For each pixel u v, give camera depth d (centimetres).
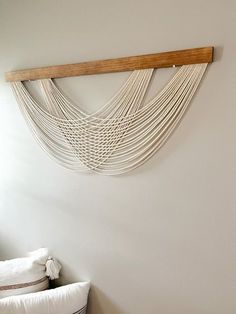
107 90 140
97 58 142
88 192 151
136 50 132
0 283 154
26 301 145
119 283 146
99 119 142
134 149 135
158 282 135
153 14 126
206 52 114
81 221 155
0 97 175
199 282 125
